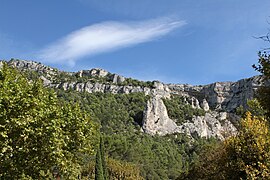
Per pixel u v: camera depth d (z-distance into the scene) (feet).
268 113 33.96
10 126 47.06
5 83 49.98
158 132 439.63
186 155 364.99
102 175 134.72
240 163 61.72
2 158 48.11
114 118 406.82
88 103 419.54
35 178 53.01
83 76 600.39
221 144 84.99
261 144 60.95
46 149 50.70
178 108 495.82
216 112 522.06
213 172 79.71
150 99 467.93
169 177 290.97
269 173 58.23
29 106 49.55
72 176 58.08
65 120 57.88
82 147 59.31
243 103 534.37
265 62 31.68
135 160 278.87
